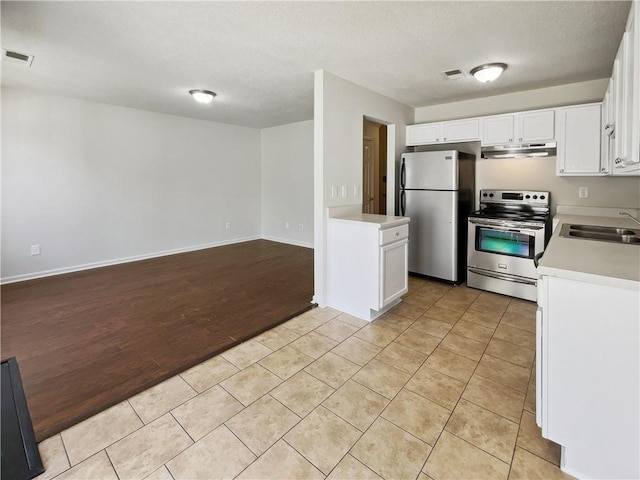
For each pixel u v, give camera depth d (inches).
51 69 128.0
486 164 165.6
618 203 134.1
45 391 80.7
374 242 116.0
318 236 131.0
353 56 111.7
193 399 77.9
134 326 116.4
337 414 72.7
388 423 70.1
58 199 175.9
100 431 67.9
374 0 78.5
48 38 100.1
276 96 167.3
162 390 81.2
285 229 266.8
